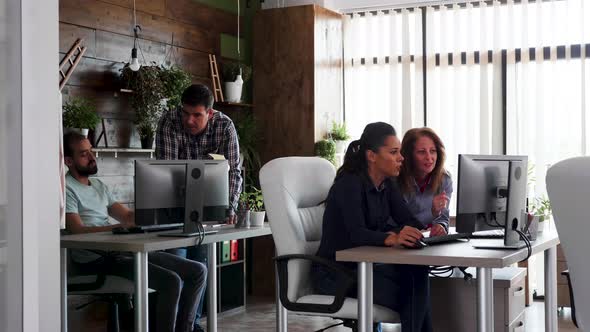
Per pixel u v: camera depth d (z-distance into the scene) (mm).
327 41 7027
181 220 4102
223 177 4328
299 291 3494
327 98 7020
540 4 6707
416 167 4254
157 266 4344
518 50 6852
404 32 7172
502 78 6875
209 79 6691
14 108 2930
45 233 3178
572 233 2639
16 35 2949
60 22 5180
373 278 3385
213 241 4105
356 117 7309
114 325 4602
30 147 2973
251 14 7320
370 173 3492
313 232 3666
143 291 3754
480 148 6902
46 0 3146
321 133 6918
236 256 6227
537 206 6383
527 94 6766
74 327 5262
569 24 6629
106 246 3795
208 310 4516
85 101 5262
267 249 6961
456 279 3977
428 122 7039
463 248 3246
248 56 7277
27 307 2938
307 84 6848
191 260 4621
